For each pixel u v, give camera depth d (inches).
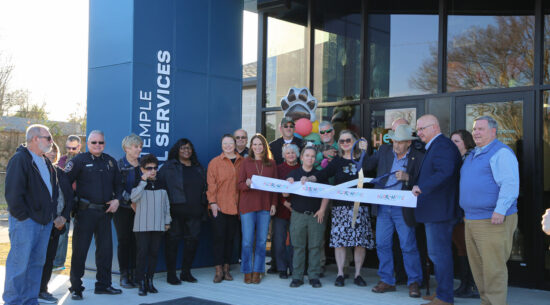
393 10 273.6
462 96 246.1
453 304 186.1
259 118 321.4
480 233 168.6
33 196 170.1
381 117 273.9
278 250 241.9
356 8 286.8
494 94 236.7
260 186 225.1
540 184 220.8
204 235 263.0
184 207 225.8
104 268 202.7
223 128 273.7
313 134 260.2
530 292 214.5
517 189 162.2
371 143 276.5
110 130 239.8
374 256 271.6
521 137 228.1
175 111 250.2
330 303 192.9
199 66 262.4
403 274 230.8
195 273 250.5
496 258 166.7
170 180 222.2
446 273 184.4
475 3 247.8
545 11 226.5
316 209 222.4
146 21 238.8
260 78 322.3
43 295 190.1
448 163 180.5
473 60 247.0
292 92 267.9
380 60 277.1
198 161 240.7
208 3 267.4
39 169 172.4
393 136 203.9
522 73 232.8
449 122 249.8
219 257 232.2
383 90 275.3
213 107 268.8
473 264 176.7
